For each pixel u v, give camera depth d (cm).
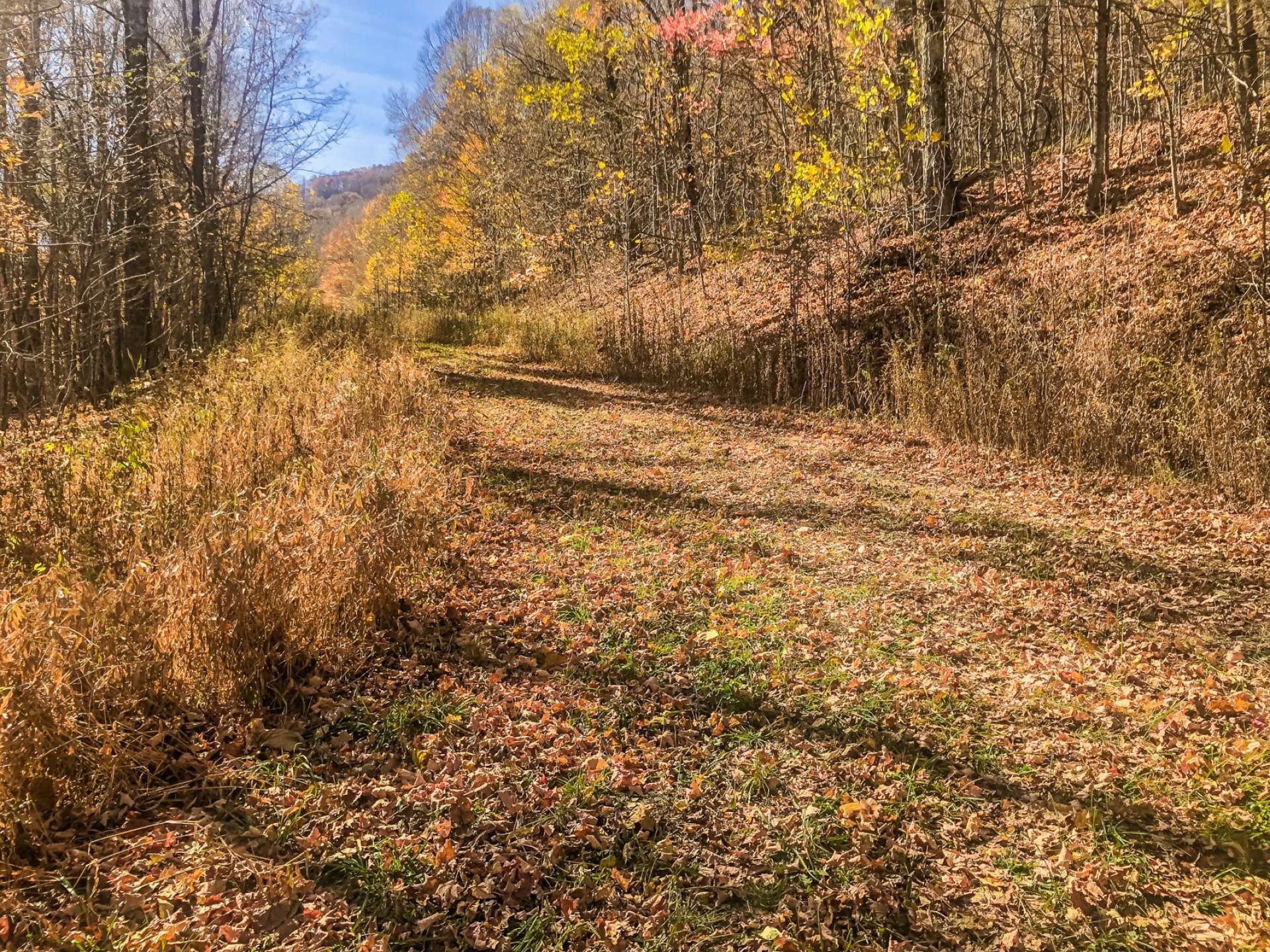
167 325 1455
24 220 968
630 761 342
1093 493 754
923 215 1413
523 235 2500
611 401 1261
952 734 370
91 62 1159
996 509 719
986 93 1638
